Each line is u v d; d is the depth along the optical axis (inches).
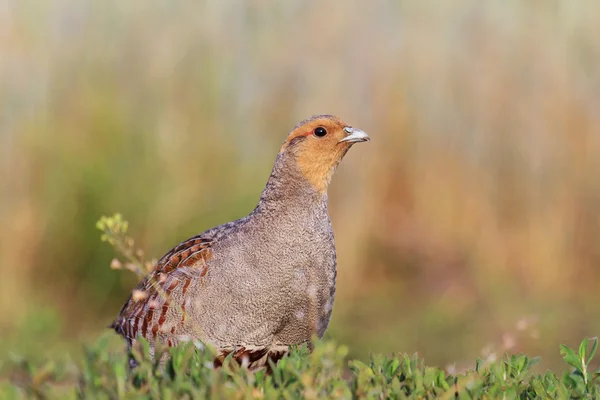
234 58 537.0
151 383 191.5
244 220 261.1
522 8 553.9
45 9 516.1
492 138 545.3
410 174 545.3
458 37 553.9
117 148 506.6
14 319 454.9
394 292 516.1
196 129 518.9
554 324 464.1
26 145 494.0
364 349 439.8
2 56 507.5
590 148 542.6
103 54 524.1
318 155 264.7
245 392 188.4
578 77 547.8
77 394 190.4
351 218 520.4
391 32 548.4
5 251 478.3
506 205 541.3
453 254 540.1
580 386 207.8
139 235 500.4
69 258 488.1
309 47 540.1
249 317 249.8
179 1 538.9
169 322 251.1
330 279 260.2
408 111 544.1
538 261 529.3
